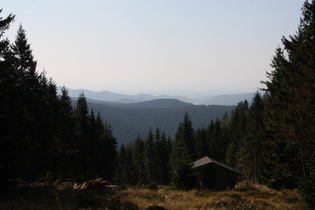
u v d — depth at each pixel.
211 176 31.47
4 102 18.30
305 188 14.40
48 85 48.84
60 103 46.00
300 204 17.56
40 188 22.38
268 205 17.75
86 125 54.94
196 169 31.33
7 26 18.28
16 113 20.56
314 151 20.70
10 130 18.06
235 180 31.64
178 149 83.38
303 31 25.22
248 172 43.25
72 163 52.81
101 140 65.62
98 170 62.44
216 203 18.00
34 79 35.53
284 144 25.02
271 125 28.02
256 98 49.34
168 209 16.27
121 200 18.48
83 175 54.75
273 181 28.19
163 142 101.00
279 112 23.50
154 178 92.19
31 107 34.06
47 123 38.38
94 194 20.91
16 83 29.11
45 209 14.84
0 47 19.50
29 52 36.00
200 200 19.75
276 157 28.00
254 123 46.72
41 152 40.16
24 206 14.87
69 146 49.69
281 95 25.73
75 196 19.56
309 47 23.06
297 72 22.53
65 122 47.72
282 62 27.36
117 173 84.31
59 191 21.39
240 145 58.41
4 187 18.44
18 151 19.75
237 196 20.69
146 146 90.25
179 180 26.91
